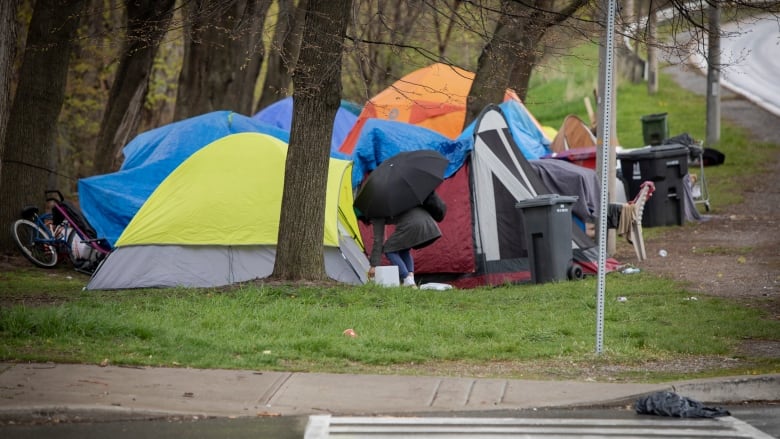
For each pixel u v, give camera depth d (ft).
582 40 162.61
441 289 152.66
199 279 150.20
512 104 247.09
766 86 473.26
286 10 166.61
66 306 117.80
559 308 130.11
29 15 293.23
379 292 135.54
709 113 344.28
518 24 153.69
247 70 268.00
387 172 152.46
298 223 141.38
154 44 172.35
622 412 81.00
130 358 91.97
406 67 306.76
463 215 167.53
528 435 72.90
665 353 102.83
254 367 91.81
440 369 95.09
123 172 182.50
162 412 76.84
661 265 171.22
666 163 218.79
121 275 149.89
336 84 139.85
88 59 330.54
